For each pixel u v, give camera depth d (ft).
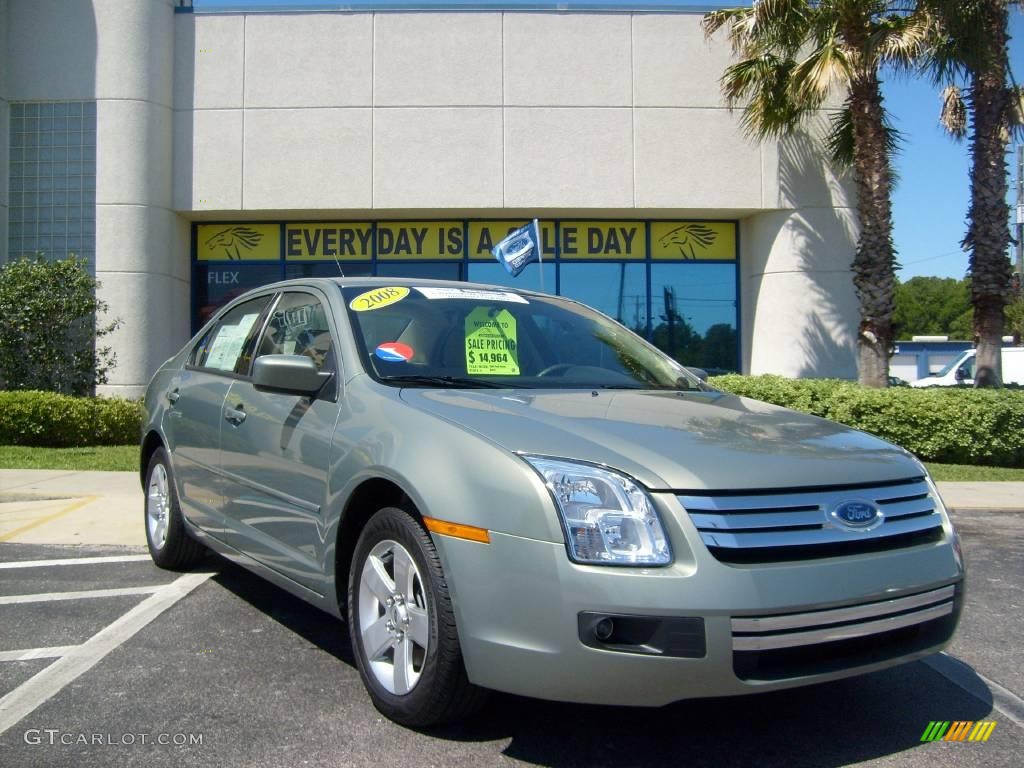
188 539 17.83
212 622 15.21
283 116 47.21
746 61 44.91
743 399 14.05
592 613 8.89
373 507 11.69
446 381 12.71
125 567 19.21
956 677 13.24
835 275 48.26
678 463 9.50
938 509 10.96
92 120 46.50
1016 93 43.70
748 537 9.18
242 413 14.64
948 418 38.09
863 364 42.78
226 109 47.26
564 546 9.08
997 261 43.39
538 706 11.53
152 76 46.37
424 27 47.24
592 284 50.01
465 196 47.21
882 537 9.97
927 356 126.21
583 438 9.97
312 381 12.62
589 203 47.42
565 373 14.01
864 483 10.13
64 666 13.03
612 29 47.67
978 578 19.90
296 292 15.26
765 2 41.60
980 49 40.09
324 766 9.84
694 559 8.95
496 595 9.37
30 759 9.98
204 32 47.32
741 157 48.06
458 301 14.82
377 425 11.37
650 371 15.07
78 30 46.32
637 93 47.70
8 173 46.62
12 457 35.42
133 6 46.11
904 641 10.24
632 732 10.87
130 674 12.71
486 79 47.26
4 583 17.81
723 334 50.60
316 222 49.70
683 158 47.83
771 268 48.80
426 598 10.12
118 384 45.37
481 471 9.77
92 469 33.04
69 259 42.47
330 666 13.07
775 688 9.16
